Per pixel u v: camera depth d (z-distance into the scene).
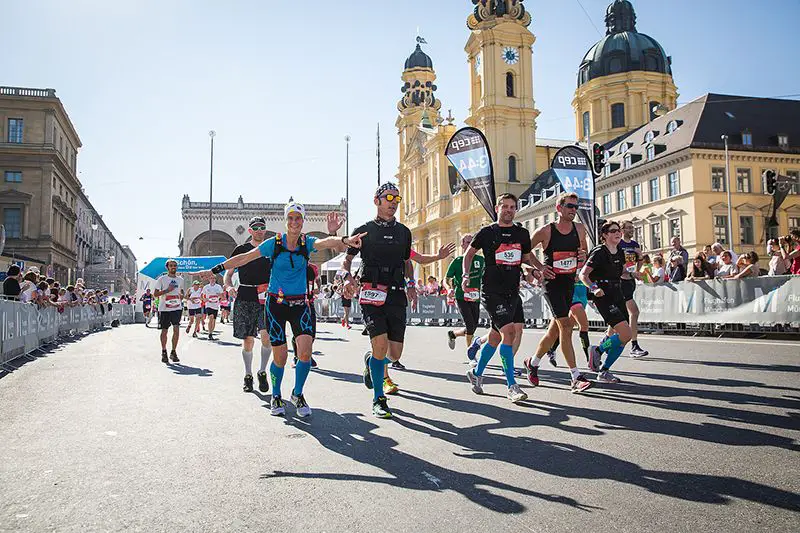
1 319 9.39
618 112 59.78
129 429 4.74
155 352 11.94
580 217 13.98
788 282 11.07
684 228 39.66
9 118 49.97
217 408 5.62
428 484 3.29
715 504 2.91
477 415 5.09
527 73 51.38
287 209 5.35
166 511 2.95
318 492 3.19
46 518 2.87
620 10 62.91
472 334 8.88
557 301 6.15
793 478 3.25
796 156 40.72
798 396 5.51
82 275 70.75
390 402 5.80
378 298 5.31
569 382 6.82
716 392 5.80
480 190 10.52
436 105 66.50
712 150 39.28
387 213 5.45
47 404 5.91
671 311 13.62
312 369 8.61
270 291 5.36
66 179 58.03
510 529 2.66
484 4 51.22
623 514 2.81
